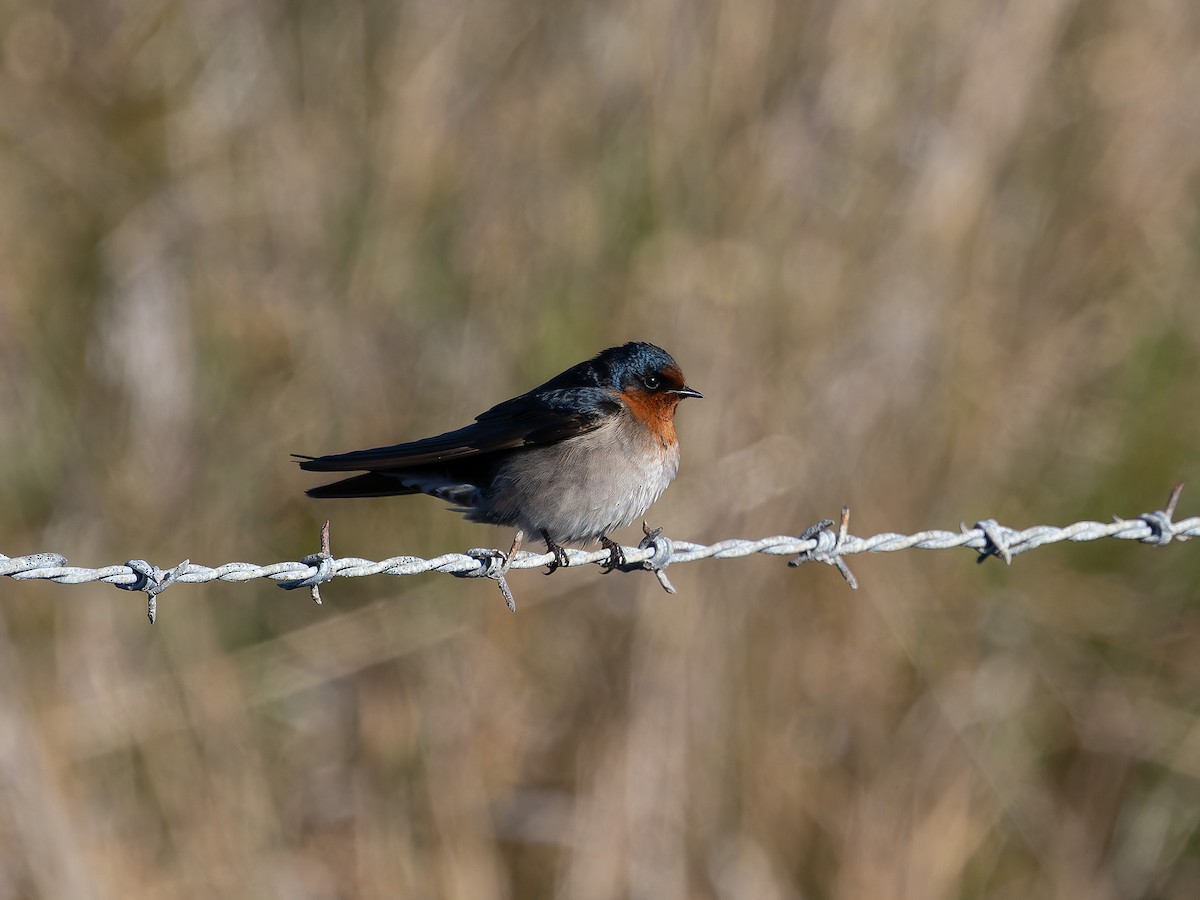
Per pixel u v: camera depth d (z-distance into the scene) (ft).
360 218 42.27
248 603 40.68
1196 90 47.70
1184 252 46.70
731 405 38.96
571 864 35.58
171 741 36.35
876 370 40.55
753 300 39.83
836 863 36.70
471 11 43.32
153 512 40.04
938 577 40.60
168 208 43.32
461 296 41.55
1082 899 37.83
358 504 40.88
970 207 42.06
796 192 41.16
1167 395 44.27
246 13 44.32
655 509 37.93
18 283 41.45
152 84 44.73
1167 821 39.11
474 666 38.42
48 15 44.73
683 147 41.22
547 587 38.91
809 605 38.47
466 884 35.78
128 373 41.32
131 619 38.01
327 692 40.40
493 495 29.73
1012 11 43.19
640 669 36.76
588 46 43.11
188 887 34.50
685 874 35.40
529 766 38.27
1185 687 40.96
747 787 36.78
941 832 36.94
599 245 41.55
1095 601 41.91
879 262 41.70
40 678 36.70
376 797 37.58
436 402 40.88
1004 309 44.19
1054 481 43.19
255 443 41.34
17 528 39.19
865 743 37.81
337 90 43.68
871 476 39.81
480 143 42.91
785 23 42.29
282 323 41.93
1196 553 42.27
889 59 42.45
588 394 29.76
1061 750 40.68
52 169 43.68
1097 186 46.47
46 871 31.96
